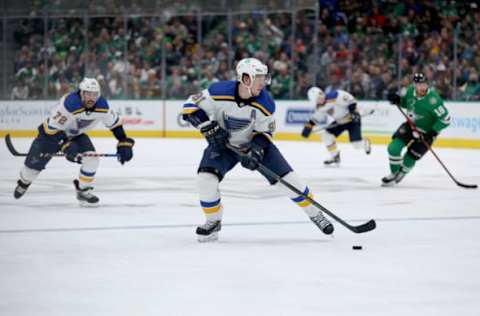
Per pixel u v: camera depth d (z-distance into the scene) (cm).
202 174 1194
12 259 1082
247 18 3903
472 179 2192
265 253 1128
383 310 816
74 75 4038
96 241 1228
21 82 4062
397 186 2034
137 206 1638
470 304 841
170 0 4097
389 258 1096
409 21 3903
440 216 1520
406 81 3478
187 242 1221
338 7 4062
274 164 1196
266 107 1144
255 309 816
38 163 1550
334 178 2223
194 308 820
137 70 4009
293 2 3816
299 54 3731
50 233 1305
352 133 2617
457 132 3225
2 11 4066
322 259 1085
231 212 1552
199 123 1148
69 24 4047
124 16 4034
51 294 880
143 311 808
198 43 3941
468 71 3353
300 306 830
